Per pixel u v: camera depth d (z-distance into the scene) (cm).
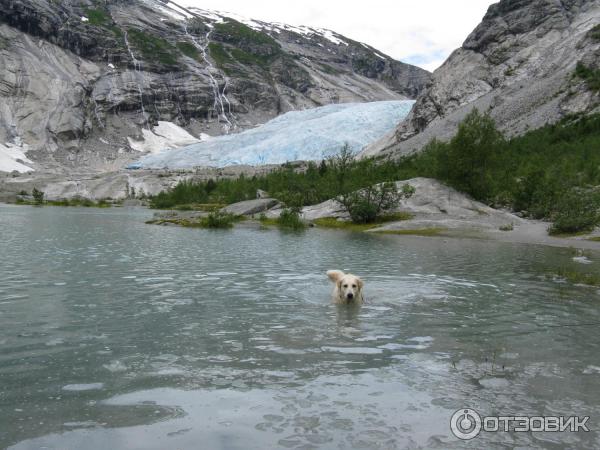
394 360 545
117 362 525
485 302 891
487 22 14588
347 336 643
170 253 1650
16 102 17838
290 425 385
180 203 7944
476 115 4112
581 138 6856
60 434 363
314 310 805
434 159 4522
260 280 1104
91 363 521
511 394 454
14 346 578
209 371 500
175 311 776
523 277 1216
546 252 1941
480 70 13450
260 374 493
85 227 2950
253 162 15012
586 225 2808
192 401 426
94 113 19700
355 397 440
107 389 450
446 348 596
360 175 5025
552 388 470
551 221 3506
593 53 9494
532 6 13875
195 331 655
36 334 632
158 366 513
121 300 855
